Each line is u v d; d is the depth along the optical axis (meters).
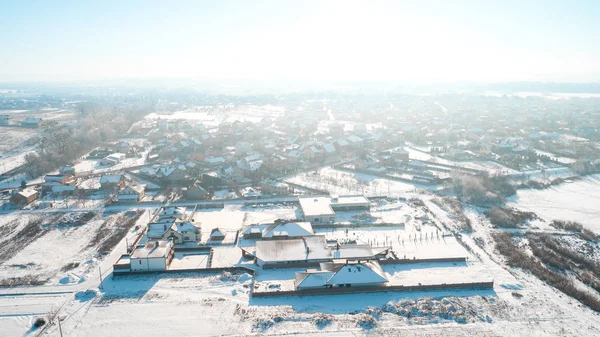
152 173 165.50
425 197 141.38
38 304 77.06
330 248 96.12
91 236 108.44
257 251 93.50
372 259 92.44
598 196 147.12
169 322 71.75
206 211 127.94
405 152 188.38
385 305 76.88
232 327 70.38
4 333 69.00
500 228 117.06
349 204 127.62
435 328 70.25
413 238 107.56
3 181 160.50
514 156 196.88
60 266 91.81
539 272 90.38
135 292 81.38
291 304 77.62
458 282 85.06
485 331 69.50
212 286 83.81
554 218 126.25
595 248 106.06
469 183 144.00
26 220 119.25
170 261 94.25
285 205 133.38
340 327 70.38
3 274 88.06
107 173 173.38
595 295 83.00
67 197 139.75
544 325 71.50
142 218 120.94
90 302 77.75
